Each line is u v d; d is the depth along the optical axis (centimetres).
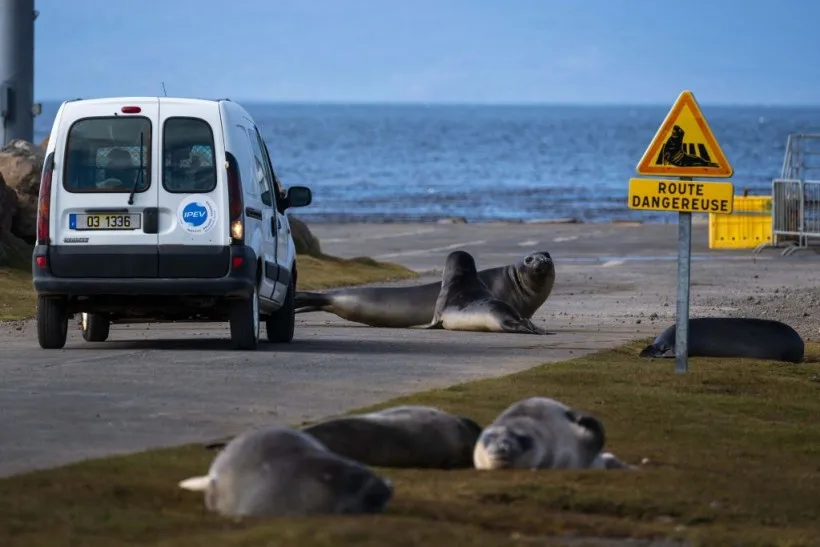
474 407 3038
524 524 2017
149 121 4153
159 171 4128
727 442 2805
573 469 2366
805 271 8650
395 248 11019
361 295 5547
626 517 2123
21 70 7875
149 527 1881
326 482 1928
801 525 2144
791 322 5738
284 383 3488
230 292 4138
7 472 2331
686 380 3597
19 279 6575
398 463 2345
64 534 1848
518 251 10588
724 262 9431
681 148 3691
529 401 2444
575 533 2000
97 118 4153
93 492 2108
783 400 3388
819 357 4406
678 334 3788
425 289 5491
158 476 2253
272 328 4738
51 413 2981
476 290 5388
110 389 3362
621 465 2466
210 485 1984
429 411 2430
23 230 7231
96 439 2666
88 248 4116
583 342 4731
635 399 3234
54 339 4303
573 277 8250
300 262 8238
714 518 2139
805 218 10175
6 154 7412
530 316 5619
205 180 4138
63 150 4147
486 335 5075
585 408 3088
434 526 1902
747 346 4203
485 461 2334
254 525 1867
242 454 1973
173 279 4112
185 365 3869
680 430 2898
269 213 4538
